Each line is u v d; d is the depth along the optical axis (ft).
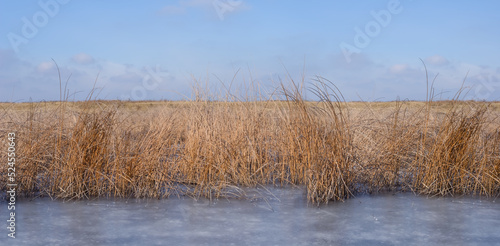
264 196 21.06
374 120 26.04
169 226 15.99
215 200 20.30
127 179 20.83
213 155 22.63
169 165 23.08
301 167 23.45
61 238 14.56
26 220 16.71
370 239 14.62
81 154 21.09
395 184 23.80
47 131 22.89
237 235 14.94
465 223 16.60
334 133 20.77
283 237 14.76
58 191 21.11
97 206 19.04
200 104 25.90
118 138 22.41
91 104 23.93
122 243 14.05
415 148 23.99
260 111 26.81
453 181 22.20
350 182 21.62
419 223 16.56
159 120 25.89
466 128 22.33
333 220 16.90
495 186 22.17
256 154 24.31
